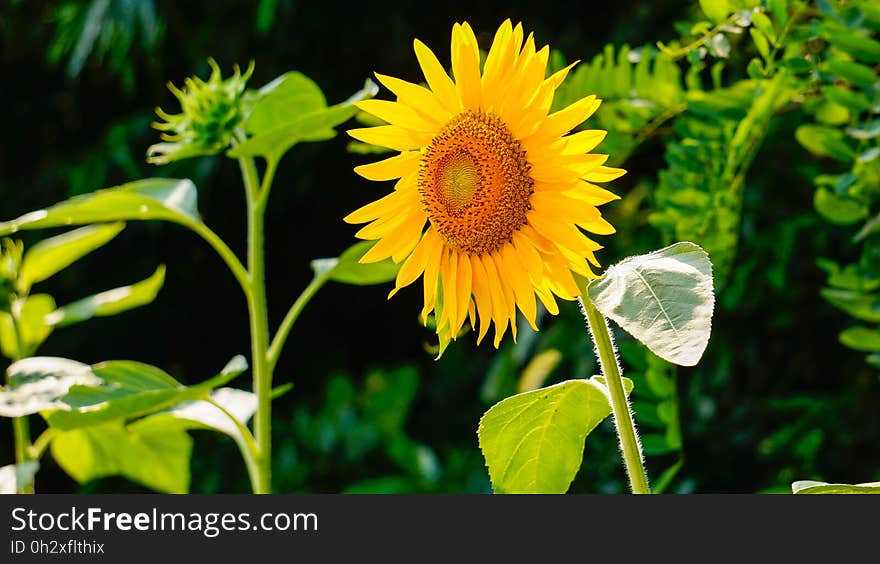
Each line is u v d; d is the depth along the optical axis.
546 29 2.22
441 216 0.82
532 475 0.87
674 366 1.09
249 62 2.44
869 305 1.08
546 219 0.80
